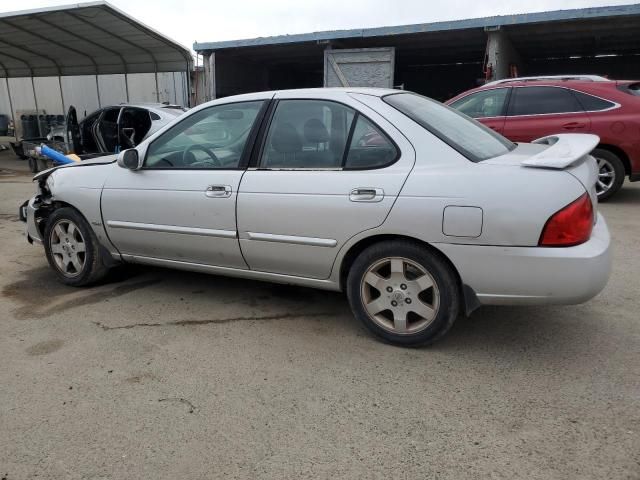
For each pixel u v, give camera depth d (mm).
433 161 3100
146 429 2564
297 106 3555
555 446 2389
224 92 15977
